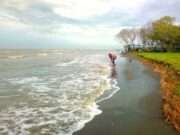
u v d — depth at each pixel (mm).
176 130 9969
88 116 12008
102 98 15750
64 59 62344
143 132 9914
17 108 13516
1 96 16422
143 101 14820
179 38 74688
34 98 15906
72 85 20781
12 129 10273
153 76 25812
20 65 40031
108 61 53812
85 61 54469
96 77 25875
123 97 15969
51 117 11883
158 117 11766
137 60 53844
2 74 28094
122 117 11828
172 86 14703
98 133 9859
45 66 39250
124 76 26328
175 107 10727
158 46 89500
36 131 10031
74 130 10164
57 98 15883
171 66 23562
